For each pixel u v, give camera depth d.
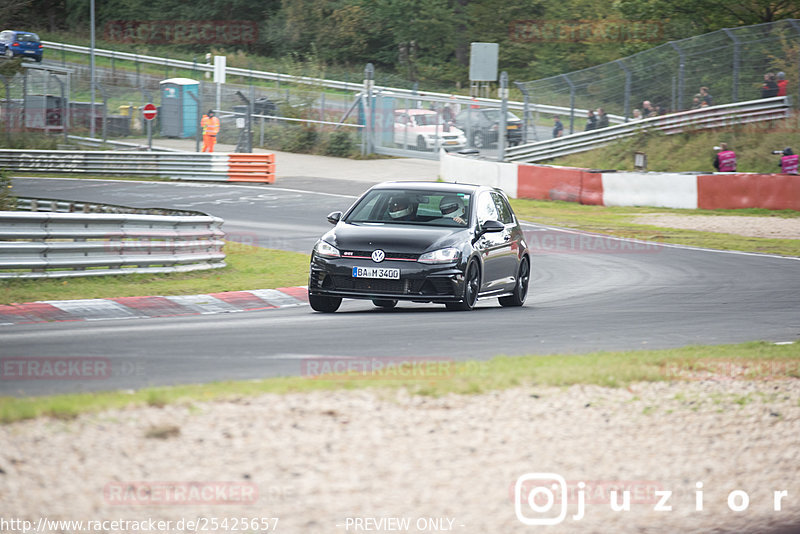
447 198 46.78
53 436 20.02
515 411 24.08
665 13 188.88
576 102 139.88
